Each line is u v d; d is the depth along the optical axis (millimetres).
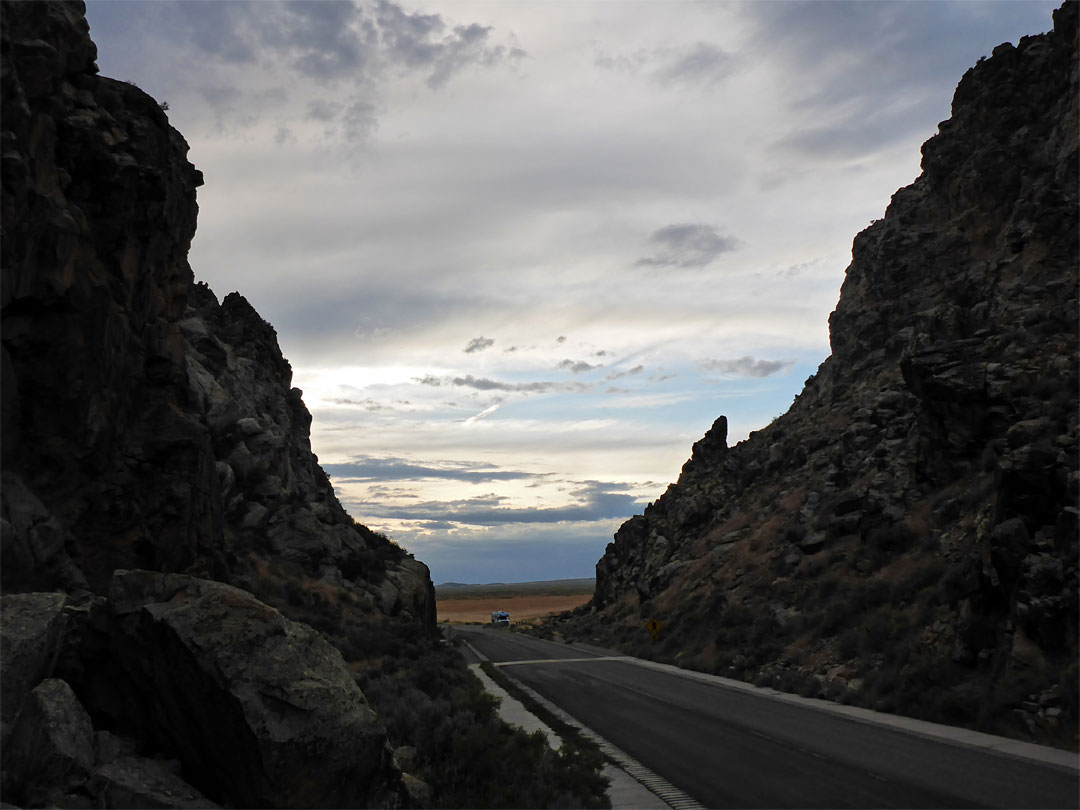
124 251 22250
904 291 66625
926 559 37875
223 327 56281
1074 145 48000
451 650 47344
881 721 25469
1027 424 30891
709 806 15750
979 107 62625
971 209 61469
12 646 10078
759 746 21812
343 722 10680
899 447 49625
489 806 15094
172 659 10977
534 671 45531
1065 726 21031
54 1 21391
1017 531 26875
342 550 47625
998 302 45875
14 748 9414
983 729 23234
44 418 19125
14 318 18469
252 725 10055
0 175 16922
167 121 25578
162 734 11312
